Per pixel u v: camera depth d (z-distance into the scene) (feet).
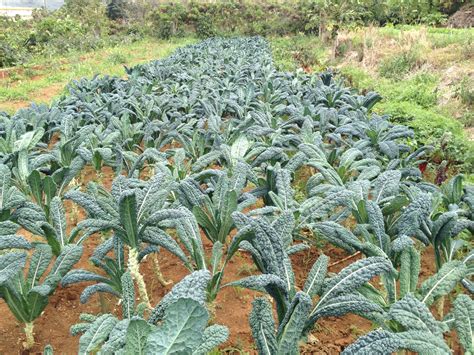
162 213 6.91
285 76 30.81
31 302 6.94
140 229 7.02
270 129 13.92
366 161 11.60
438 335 4.71
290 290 5.63
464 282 6.97
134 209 6.53
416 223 7.09
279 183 8.94
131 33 107.65
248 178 9.98
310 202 8.78
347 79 43.47
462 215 8.87
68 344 7.61
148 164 13.28
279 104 21.52
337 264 10.20
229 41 74.28
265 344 4.93
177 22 111.65
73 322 8.20
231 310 8.57
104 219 7.39
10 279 6.66
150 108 18.28
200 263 7.20
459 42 49.98
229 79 29.78
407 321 4.89
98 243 11.03
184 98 21.06
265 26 107.14
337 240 7.90
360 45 59.06
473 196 9.23
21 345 7.55
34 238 11.34
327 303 5.52
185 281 4.71
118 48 83.30
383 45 56.44
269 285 5.51
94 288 6.79
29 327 7.29
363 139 14.40
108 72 52.21
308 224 8.05
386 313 5.35
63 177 10.10
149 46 92.53
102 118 17.65
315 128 16.33
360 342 4.50
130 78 29.58
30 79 50.55
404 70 45.83
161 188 7.74
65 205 13.20
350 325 8.33
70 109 18.61
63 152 11.67
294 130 17.31
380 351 4.37
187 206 8.61
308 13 96.27
